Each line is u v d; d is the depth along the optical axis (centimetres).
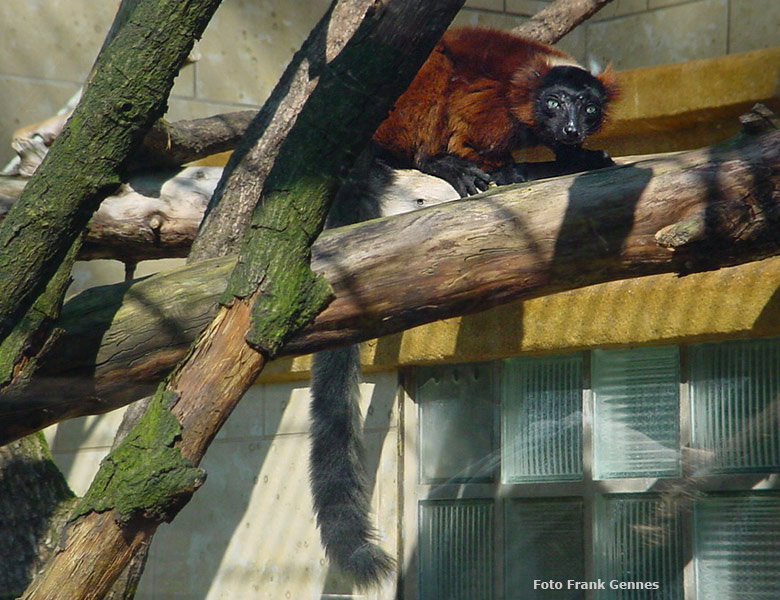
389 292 491
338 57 415
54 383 477
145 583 655
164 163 666
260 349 407
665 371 712
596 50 935
